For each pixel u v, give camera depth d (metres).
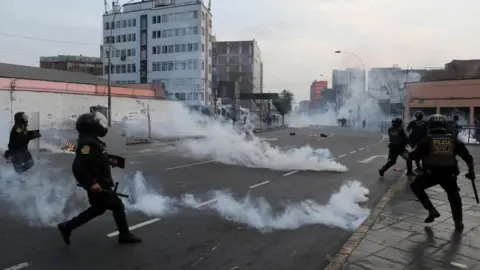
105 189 5.33
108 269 4.62
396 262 4.68
